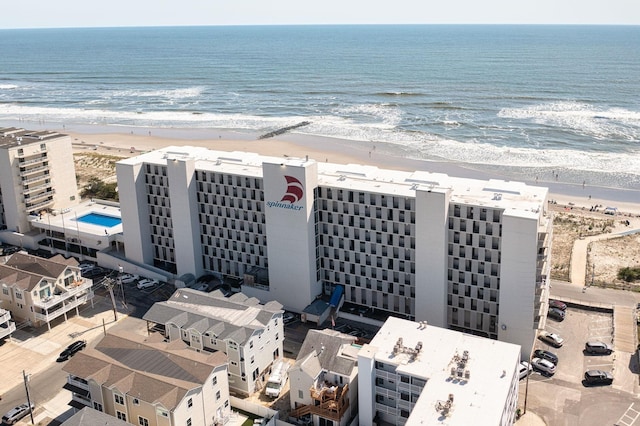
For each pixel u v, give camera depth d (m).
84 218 131.12
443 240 87.56
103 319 100.38
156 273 113.50
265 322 83.31
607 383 80.75
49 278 98.25
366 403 71.12
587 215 144.75
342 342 76.50
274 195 97.56
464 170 181.25
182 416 67.75
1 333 92.25
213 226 110.00
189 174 106.94
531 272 82.12
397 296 96.12
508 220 81.38
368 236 95.62
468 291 90.00
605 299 102.19
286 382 82.81
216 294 93.81
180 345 78.06
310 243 97.88
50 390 82.25
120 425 64.44
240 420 75.31
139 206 113.38
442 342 72.12
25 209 130.50
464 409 60.06
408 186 94.69
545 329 94.31
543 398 78.25
